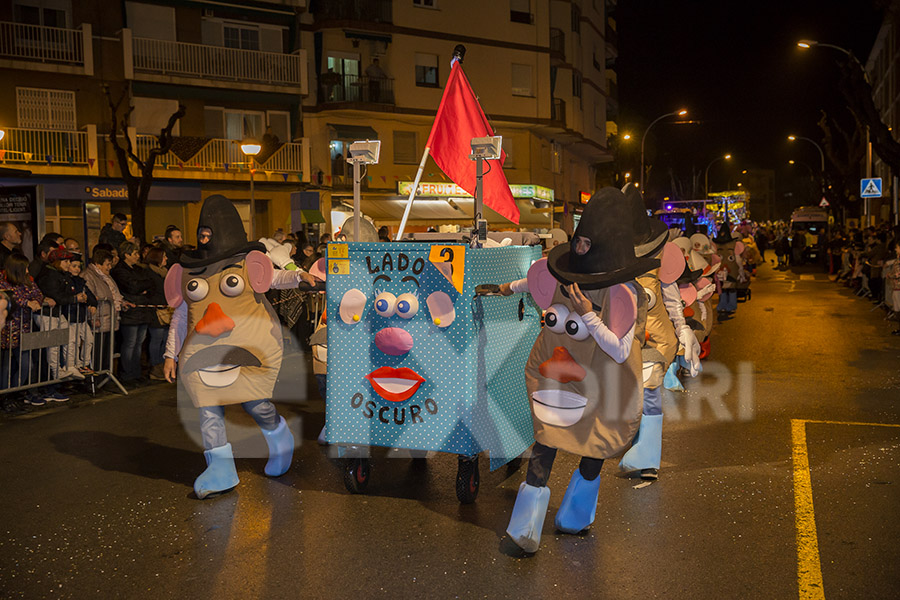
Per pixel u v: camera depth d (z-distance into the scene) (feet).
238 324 18.01
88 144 80.18
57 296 28.94
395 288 16.88
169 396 30.17
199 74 88.89
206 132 90.89
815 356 37.52
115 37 84.48
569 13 126.31
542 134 123.54
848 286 81.20
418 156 106.73
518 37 114.11
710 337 45.34
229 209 18.17
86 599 13.03
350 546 15.07
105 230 43.04
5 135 76.54
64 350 29.63
